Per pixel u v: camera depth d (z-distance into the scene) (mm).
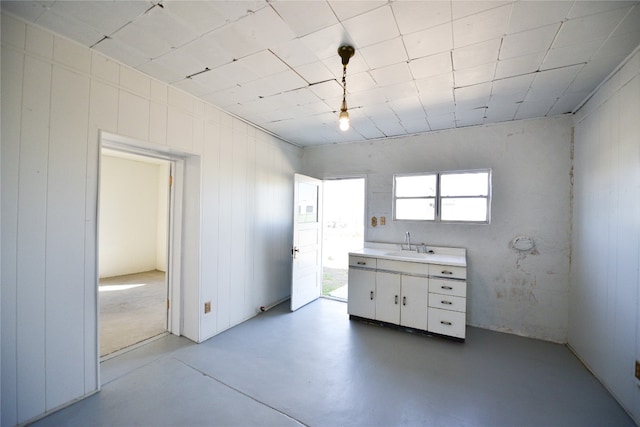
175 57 1999
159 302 3977
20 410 1673
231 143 3131
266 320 3420
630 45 1736
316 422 1776
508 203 3172
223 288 3088
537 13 1470
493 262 3242
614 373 2023
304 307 3904
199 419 1785
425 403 1963
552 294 2969
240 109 2961
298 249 3828
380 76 2191
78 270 1917
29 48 1666
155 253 6148
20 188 1653
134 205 5809
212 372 2303
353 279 3453
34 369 1728
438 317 2984
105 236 5418
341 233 9180
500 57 1896
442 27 1599
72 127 1862
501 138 3209
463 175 3445
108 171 5449
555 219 2961
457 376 2291
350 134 3766
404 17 1520
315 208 4277
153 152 2637
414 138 3695
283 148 4059
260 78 2283
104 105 2016
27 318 1697
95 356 2014
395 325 3211
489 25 1571
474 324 3328
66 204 1849
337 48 1836
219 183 2996
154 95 2326
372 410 1890
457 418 1824
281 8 1479
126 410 1850
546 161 3002
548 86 2307
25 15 1583
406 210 3781
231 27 1657
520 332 3104
